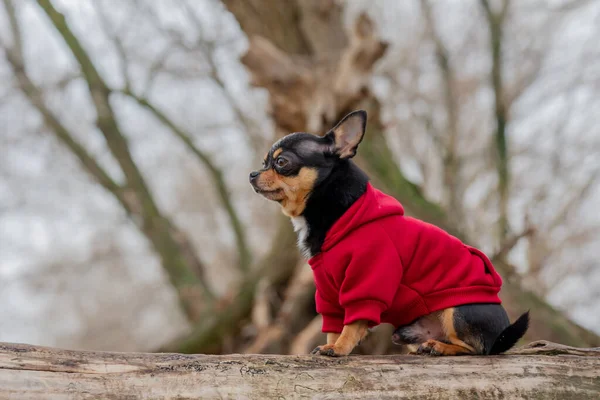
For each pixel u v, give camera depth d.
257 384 3.85
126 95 15.81
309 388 3.89
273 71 10.30
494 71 15.23
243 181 24.69
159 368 3.81
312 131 9.68
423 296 4.49
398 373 4.07
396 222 4.50
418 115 20.89
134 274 29.44
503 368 4.22
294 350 9.04
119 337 28.34
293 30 11.75
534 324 8.48
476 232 14.09
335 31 11.69
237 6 12.05
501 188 14.26
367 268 4.30
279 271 10.62
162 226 14.28
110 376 3.71
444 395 4.02
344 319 4.34
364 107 10.20
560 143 18.59
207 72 18.55
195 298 13.31
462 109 20.95
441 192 18.91
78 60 14.94
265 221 24.58
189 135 18.55
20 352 3.68
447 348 4.40
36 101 15.20
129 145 15.63
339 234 4.41
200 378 3.80
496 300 4.57
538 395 4.13
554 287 16.39
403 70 21.39
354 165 4.80
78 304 29.61
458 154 18.91
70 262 25.80
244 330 10.81
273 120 10.57
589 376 4.25
